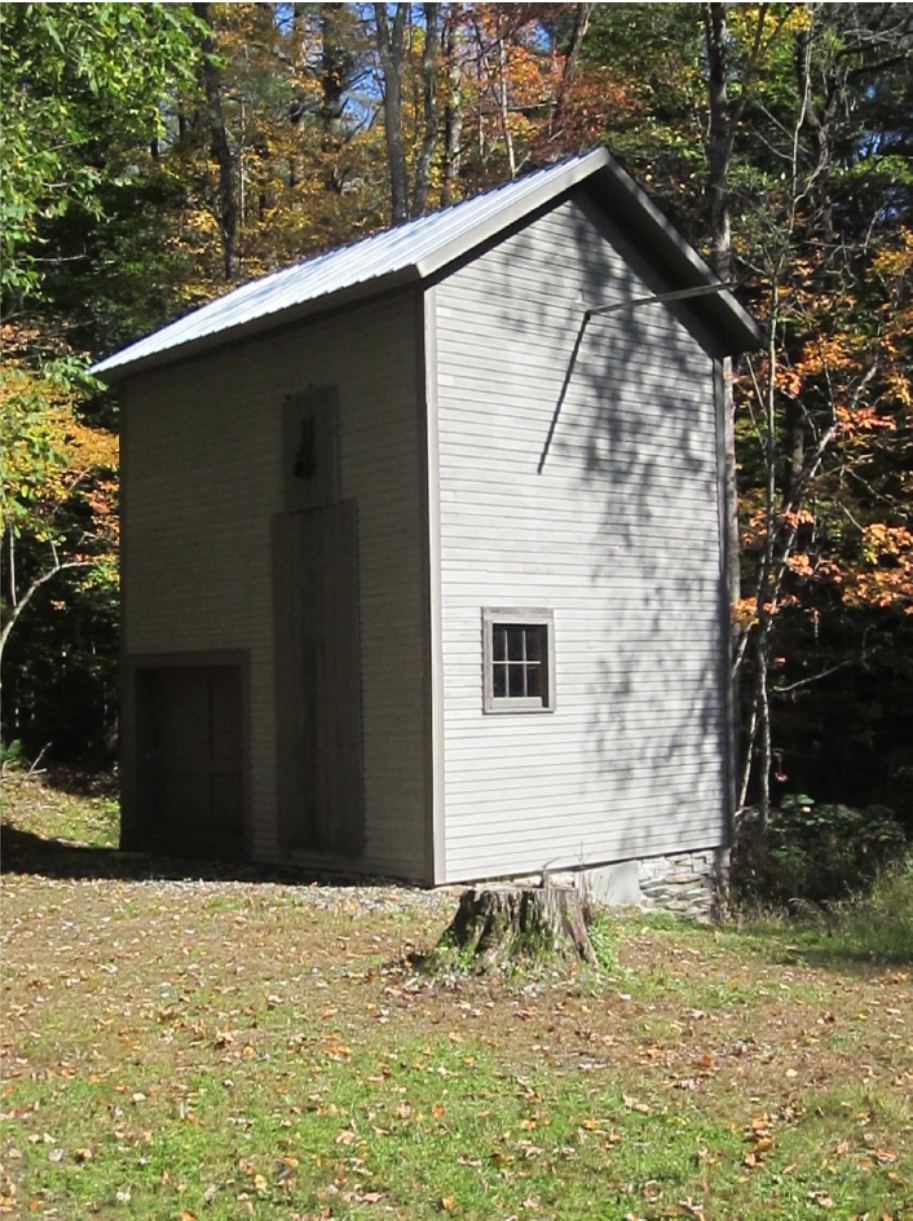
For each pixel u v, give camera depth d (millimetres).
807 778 24078
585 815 13953
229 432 15078
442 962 8914
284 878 13617
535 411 13750
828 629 22766
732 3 20781
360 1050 7371
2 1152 6066
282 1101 6609
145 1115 6469
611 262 14734
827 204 21281
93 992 8781
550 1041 7547
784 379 19562
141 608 16344
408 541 12859
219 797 15711
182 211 27000
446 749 12664
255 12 27578
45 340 20438
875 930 12195
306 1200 5574
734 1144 6070
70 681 23812
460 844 12727
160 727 16672
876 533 18719
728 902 15258
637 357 14961
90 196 17656
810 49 19859
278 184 28797
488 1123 6293
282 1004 8352
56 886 13320
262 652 14562
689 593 15336
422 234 14336
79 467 19891
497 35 26016
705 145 23047
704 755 15391
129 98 16047
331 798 13609
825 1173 5762
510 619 13320
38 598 23141
